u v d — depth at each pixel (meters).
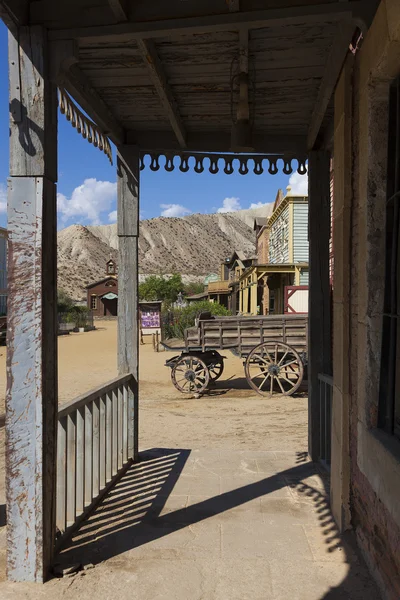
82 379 13.52
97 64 3.64
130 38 2.98
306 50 3.41
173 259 157.50
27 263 2.88
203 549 3.20
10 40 2.90
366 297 2.89
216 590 2.73
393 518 2.39
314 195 5.19
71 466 3.55
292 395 10.66
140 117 4.73
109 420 4.47
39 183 2.88
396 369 2.84
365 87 2.86
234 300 36.81
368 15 2.79
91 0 2.93
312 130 4.66
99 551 3.20
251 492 4.23
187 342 11.02
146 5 2.91
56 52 2.94
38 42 2.89
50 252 2.99
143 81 3.93
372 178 2.86
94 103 4.12
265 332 10.76
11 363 2.89
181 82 3.95
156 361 17.16
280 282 26.66
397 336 2.76
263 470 4.85
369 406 2.90
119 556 3.13
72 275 119.12
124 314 5.12
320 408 5.08
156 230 171.50
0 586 2.81
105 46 3.34
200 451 5.60
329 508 3.86
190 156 5.28
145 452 5.56
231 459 5.27
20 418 2.89
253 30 3.14
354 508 3.34
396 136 2.73
